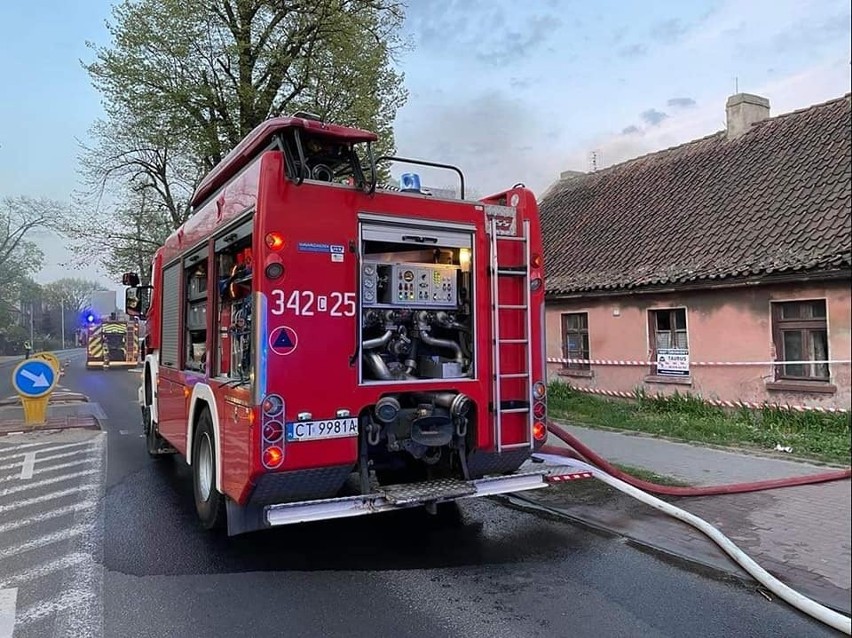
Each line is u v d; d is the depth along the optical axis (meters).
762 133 14.77
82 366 36.66
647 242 14.03
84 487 7.57
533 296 5.75
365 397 4.82
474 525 6.12
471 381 5.40
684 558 5.15
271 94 17.31
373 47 17.94
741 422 10.56
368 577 4.81
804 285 10.20
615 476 6.84
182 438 6.73
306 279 4.61
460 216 5.37
